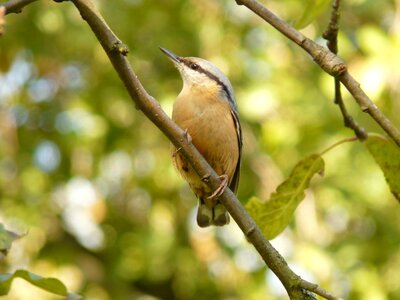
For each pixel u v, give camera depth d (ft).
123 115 50.01
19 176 50.03
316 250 42.80
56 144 50.14
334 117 44.50
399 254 47.06
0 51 47.60
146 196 51.62
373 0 42.39
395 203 46.26
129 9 47.44
